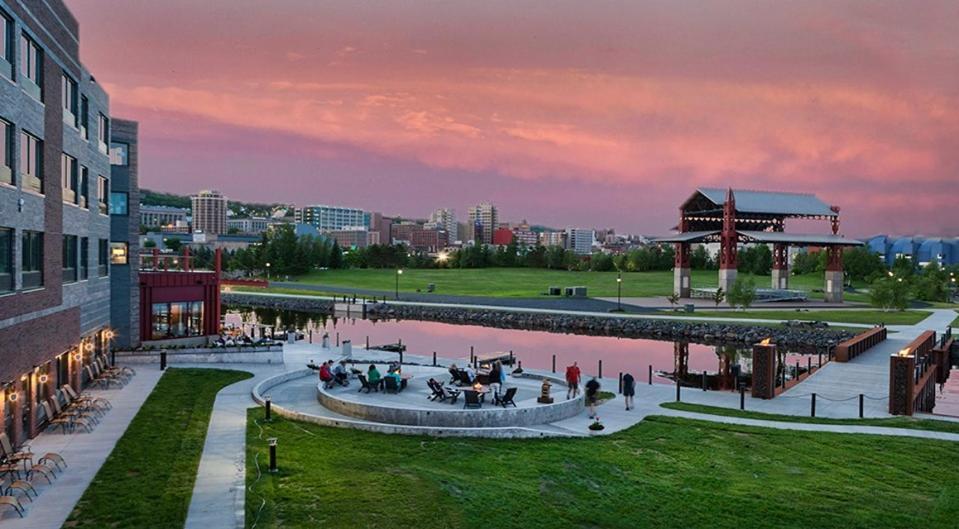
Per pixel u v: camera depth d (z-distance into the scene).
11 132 20.95
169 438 22.38
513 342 68.94
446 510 16.48
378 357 45.34
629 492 18.06
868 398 32.31
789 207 108.12
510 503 17.09
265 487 17.66
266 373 36.56
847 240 104.50
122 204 44.25
